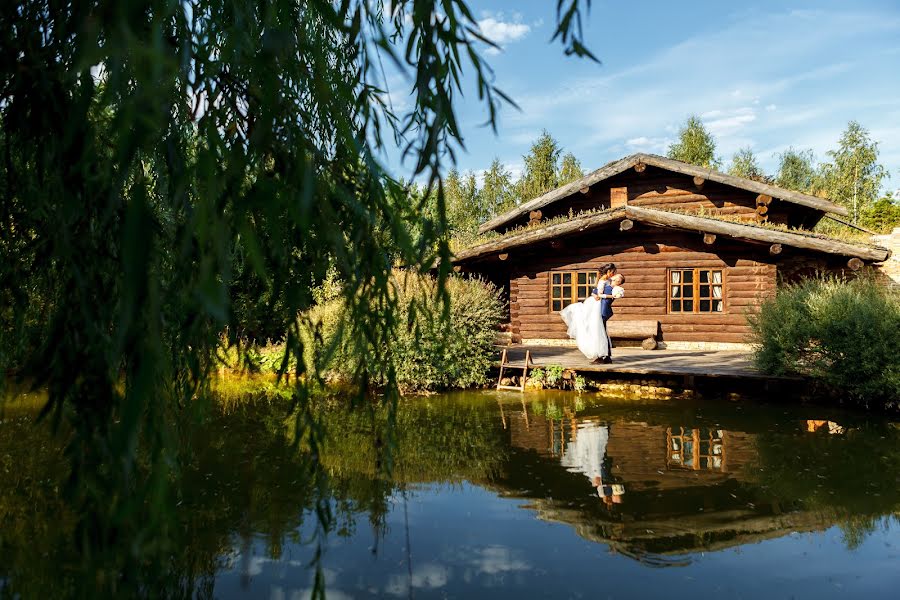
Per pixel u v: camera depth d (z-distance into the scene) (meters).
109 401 0.84
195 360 1.15
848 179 43.84
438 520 3.49
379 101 0.97
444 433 6.06
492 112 0.64
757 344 9.12
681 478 4.45
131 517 0.63
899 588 2.66
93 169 0.82
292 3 0.74
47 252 1.03
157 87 0.39
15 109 0.88
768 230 11.50
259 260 0.49
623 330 12.82
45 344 0.86
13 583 2.30
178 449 1.32
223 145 0.57
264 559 2.82
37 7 0.87
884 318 7.17
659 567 2.87
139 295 0.41
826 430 6.10
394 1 0.78
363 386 1.08
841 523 3.48
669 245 12.80
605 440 5.72
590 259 13.33
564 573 2.79
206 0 0.80
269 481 4.09
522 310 13.80
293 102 0.82
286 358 1.00
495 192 38.31
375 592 2.53
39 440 4.95
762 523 3.50
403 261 0.93
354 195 0.93
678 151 43.66
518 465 4.82
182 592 2.46
